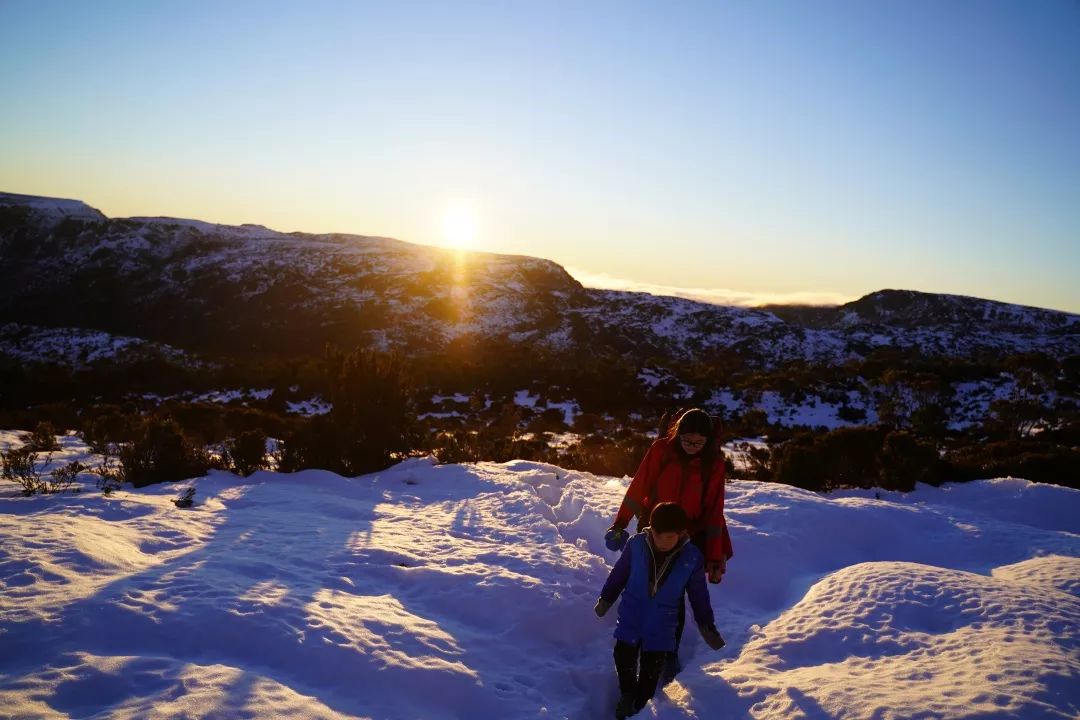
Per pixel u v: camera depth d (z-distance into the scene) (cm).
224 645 396
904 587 491
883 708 329
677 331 13962
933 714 319
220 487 911
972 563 703
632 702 376
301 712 329
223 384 5403
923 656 399
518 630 477
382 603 489
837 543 724
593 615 508
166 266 15450
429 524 739
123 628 397
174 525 656
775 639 452
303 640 400
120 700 329
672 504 383
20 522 595
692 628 515
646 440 1412
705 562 443
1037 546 707
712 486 448
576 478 1011
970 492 1061
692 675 414
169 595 446
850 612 468
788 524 747
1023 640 398
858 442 1170
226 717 316
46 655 363
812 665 416
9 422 2400
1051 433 3531
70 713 318
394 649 411
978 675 357
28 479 841
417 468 1042
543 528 722
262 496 848
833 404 5256
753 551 669
